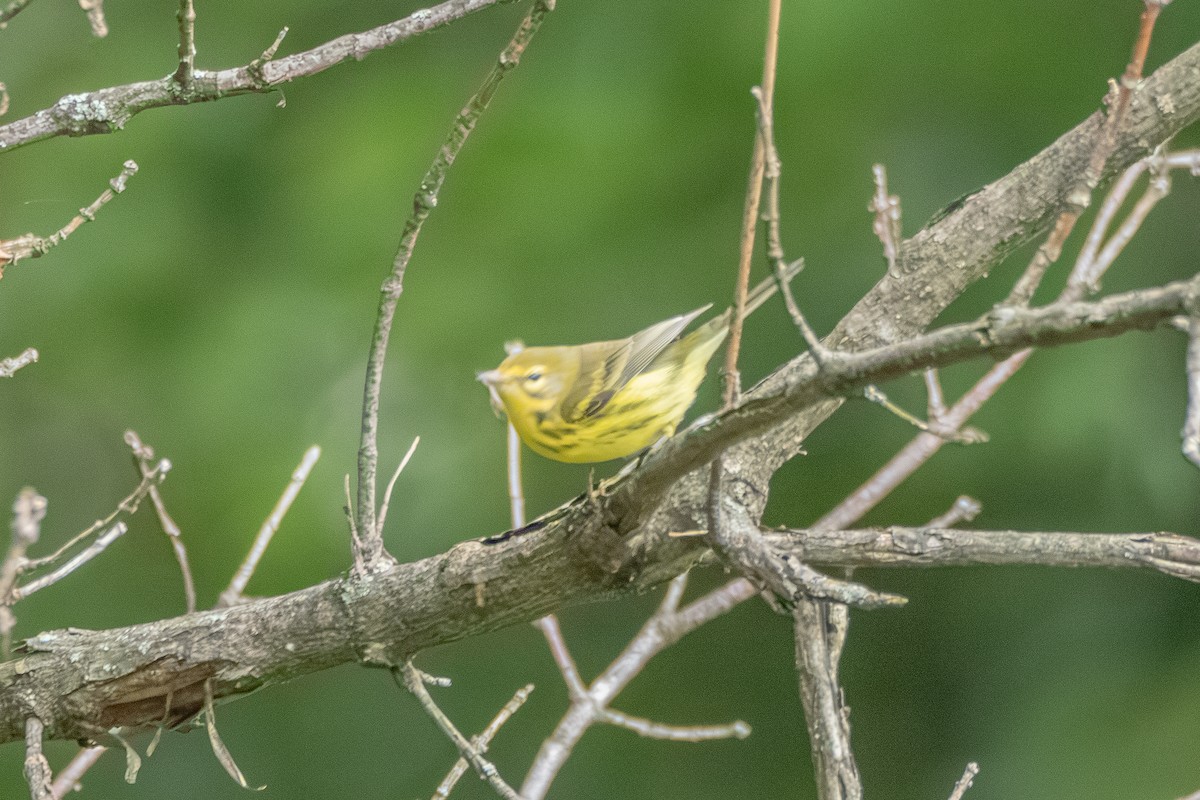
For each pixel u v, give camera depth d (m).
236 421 12.01
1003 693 12.05
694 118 12.16
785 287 4.71
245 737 13.12
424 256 12.26
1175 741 10.90
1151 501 11.15
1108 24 11.91
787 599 5.61
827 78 12.00
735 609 13.38
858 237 11.91
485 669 13.24
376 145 12.44
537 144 12.21
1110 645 11.68
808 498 12.13
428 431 11.98
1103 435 11.19
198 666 6.44
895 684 12.73
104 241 12.52
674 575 6.21
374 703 13.20
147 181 12.72
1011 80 12.02
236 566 11.73
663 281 12.05
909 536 6.16
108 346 12.45
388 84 12.84
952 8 11.89
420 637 6.39
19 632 12.20
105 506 12.64
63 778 7.23
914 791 12.33
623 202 12.14
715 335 8.12
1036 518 11.59
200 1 13.12
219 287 12.48
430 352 12.08
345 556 11.71
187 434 12.06
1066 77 11.91
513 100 12.48
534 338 11.99
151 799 12.83
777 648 13.25
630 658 7.90
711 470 5.41
